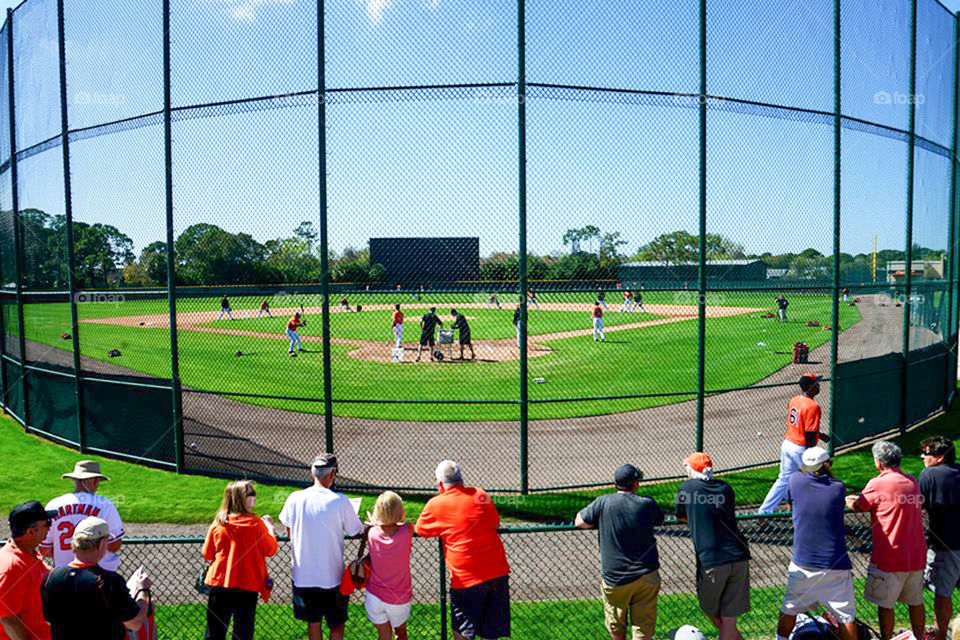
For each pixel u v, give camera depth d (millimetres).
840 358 19000
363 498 8445
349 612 5531
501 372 16875
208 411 12844
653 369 17359
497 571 4246
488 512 4312
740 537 4422
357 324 29859
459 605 4219
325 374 8477
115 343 22797
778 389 15188
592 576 6184
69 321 14367
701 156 8617
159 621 5328
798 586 4438
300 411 12867
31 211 11883
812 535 4395
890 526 4566
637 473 4457
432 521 4305
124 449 9977
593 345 21969
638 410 13055
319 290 8617
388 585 4324
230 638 4914
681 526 7387
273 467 9445
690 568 6434
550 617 5387
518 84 8164
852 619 4340
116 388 9969
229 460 9742
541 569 6344
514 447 10492
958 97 12766
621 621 4379
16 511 3770
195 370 17344
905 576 4586
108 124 9703
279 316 32875
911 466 9398
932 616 5578
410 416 12531
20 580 3725
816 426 7348
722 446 10578
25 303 12484
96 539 3441
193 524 7637
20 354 11953
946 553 4766
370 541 4344
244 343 23000
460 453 10180
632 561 4281
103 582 3398
